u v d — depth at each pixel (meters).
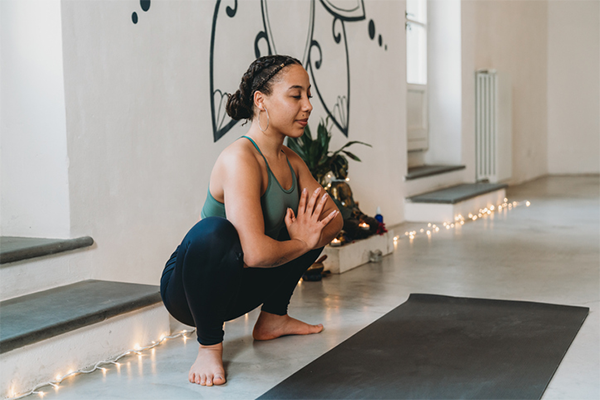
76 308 1.96
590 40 9.05
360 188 4.55
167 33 2.76
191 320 1.85
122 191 2.55
